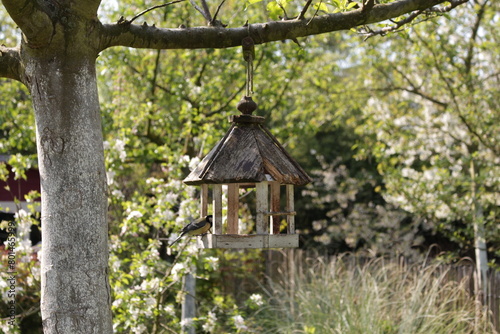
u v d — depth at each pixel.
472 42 14.02
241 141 4.34
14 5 3.14
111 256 8.28
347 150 25.61
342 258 14.29
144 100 12.84
